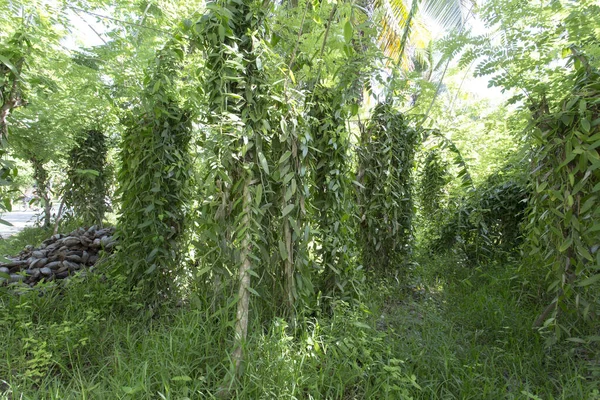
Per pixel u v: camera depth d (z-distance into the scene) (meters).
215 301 2.03
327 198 2.41
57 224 5.25
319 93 2.38
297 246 2.05
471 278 3.37
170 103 2.59
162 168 2.51
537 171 2.20
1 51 1.80
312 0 2.01
